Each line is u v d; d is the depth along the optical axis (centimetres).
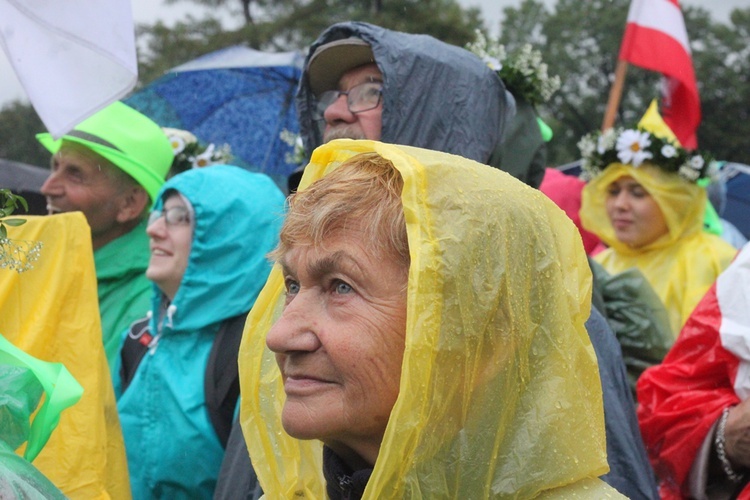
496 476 170
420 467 166
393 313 171
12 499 158
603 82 1781
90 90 213
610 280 406
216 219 356
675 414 319
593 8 1786
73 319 254
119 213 446
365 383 170
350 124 318
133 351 370
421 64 314
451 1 1492
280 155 645
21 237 249
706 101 1889
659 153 546
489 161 329
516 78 351
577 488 175
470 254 167
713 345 318
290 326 173
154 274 359
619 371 282
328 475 186
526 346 174
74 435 248
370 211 174
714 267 539
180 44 1479
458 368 166
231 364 334
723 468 310
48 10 211
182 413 327
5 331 245
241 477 271
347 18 1479
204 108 642
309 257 174
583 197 581
